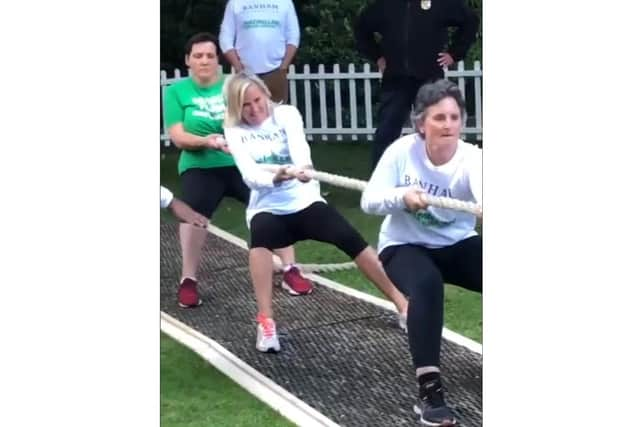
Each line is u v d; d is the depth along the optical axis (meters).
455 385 4.27
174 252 6.36
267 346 4.68
